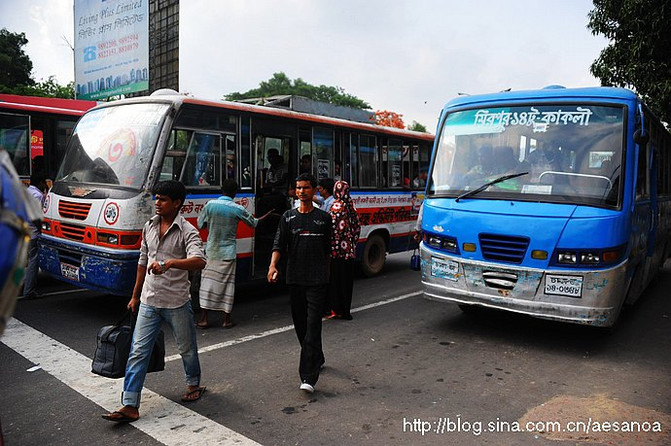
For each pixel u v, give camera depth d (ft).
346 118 33.45
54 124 32.94
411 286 30.32
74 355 17.56
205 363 17.15
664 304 26.76
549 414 13.71
